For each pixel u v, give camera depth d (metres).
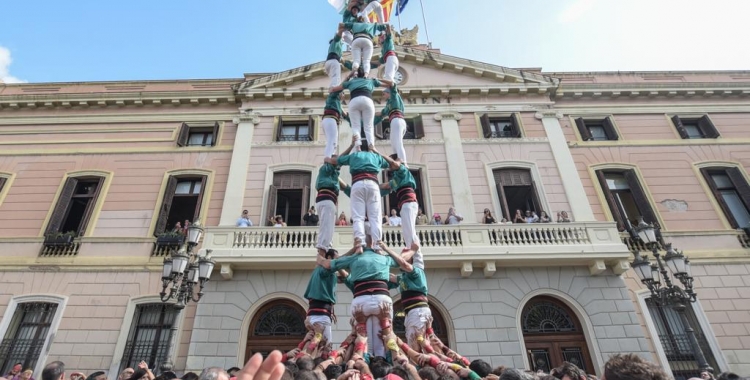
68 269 12.16
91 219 13.19
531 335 11.08
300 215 14.20
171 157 14.71
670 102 16.36
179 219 14.39
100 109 15.93
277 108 15.75
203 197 13.72
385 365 3.85
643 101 16.41
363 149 5.74
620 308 11.17
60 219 13.30
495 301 11.23
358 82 6.05
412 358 4.40
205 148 14.89
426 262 11.37
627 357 2.33
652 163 14.72
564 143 14.84
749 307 11.73
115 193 13.83
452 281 11.50
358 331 4.51
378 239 4.98
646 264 8.90
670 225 13.29
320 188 5.59
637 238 12.54
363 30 6.67
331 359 4.24
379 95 16.02
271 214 13.05
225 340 10.67
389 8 12.61
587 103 16.31
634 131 15.59
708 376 7.29
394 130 6.02
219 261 11.19
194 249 12.01
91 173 14.32
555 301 11.53
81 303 11.66
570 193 13.66
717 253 12.62
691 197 13.90
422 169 14.29
